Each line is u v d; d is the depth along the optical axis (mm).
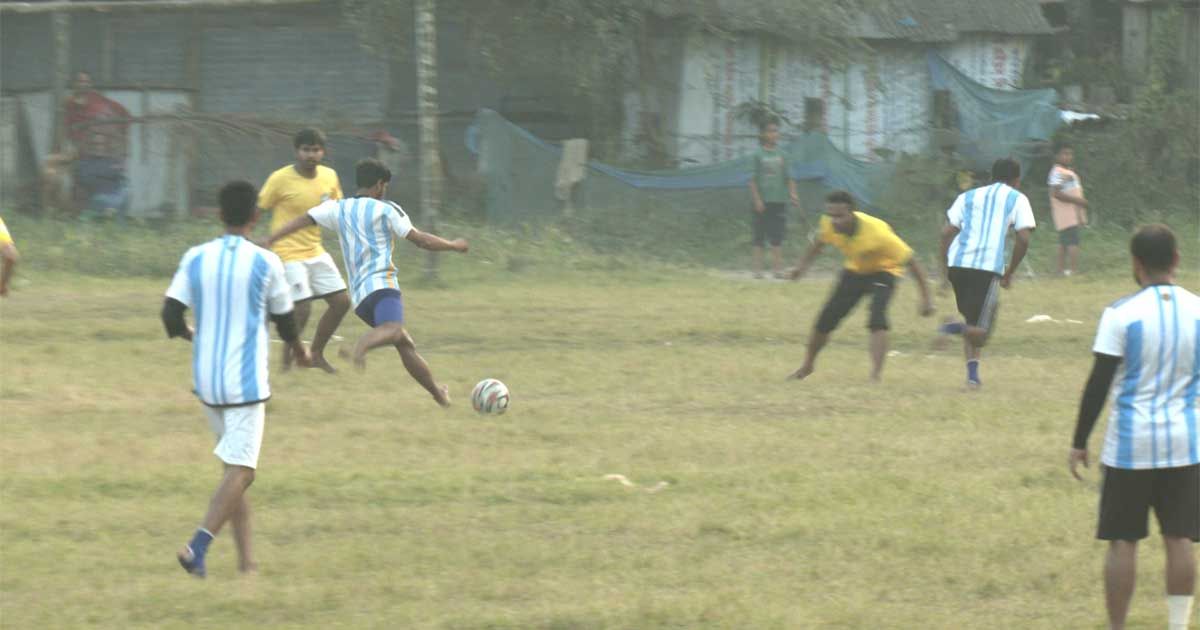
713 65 98750
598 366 47781
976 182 98000
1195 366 21203
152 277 70938
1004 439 36969
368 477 31688
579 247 80562
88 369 45594
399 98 97438
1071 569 25844
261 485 30625
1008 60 114312
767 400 42406
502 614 23000
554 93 98438
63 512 28766
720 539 27656
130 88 87500
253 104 98625
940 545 27062
